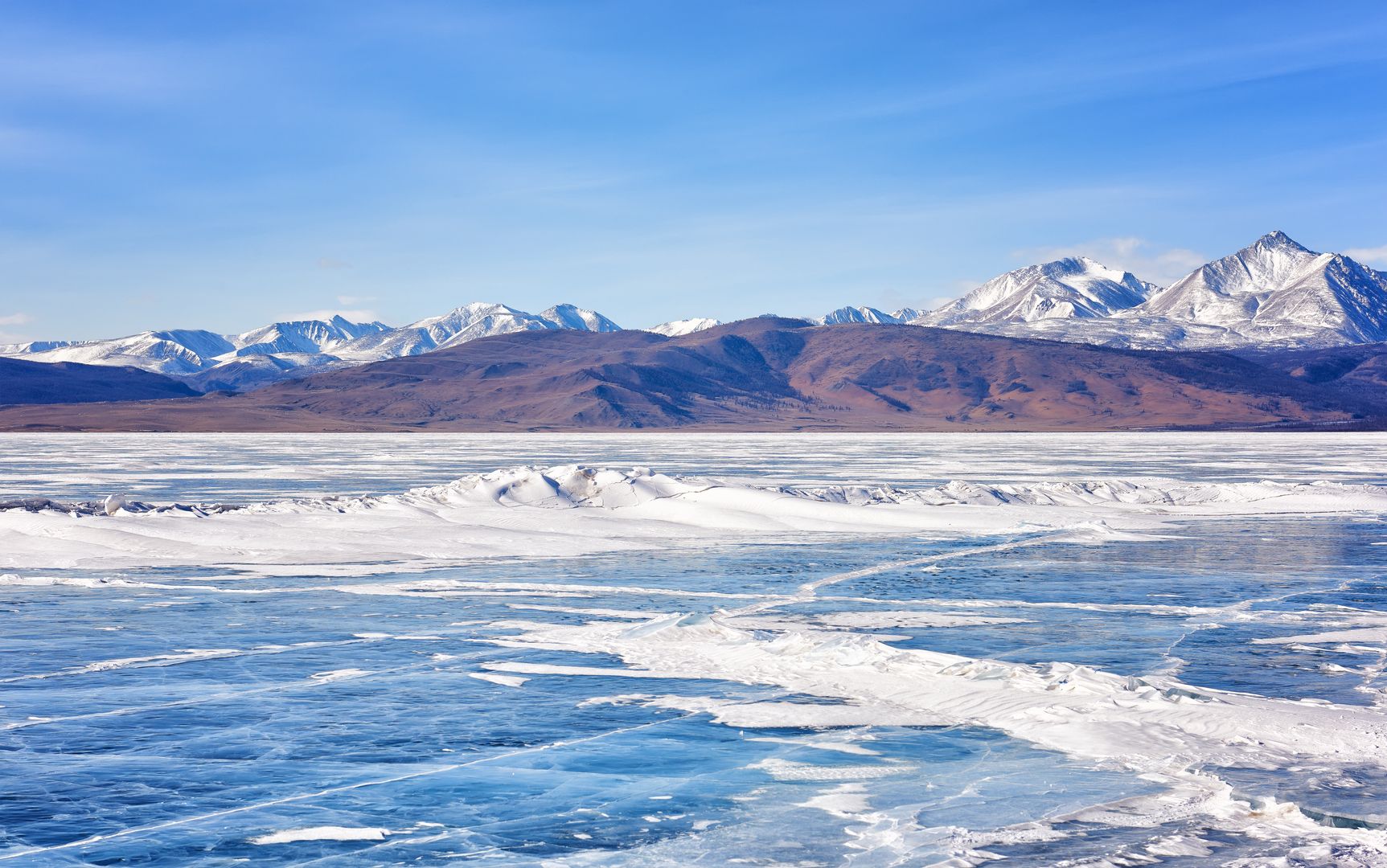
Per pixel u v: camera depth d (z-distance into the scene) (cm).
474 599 3125
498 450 14712
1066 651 2434
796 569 3694
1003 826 1465
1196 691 2012
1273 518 5375
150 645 2544
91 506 5212
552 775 1686
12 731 1898
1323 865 1323
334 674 2291
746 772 1691
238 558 3938
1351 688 2108
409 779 1673
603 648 2508
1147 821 1473
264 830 1474
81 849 1414
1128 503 6044
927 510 5331
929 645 2492
